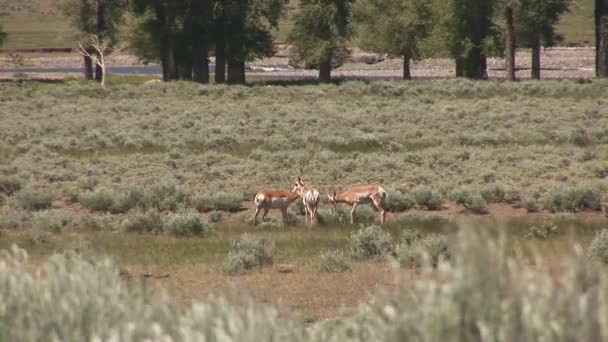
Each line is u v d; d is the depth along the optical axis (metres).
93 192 85.50
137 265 51.88
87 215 76.88
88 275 23.00
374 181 96.81
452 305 17.08
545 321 16.81
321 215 73.62
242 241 53.91
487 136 123.19
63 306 21.42
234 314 19.77
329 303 41.06
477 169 100.75
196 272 49.66
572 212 77.00
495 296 17.08
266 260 52.41
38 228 68.31
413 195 82.62
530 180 93.31
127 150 120.88
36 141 126.12
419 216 75.69
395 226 69.38
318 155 111.19
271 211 80.62
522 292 17.30
